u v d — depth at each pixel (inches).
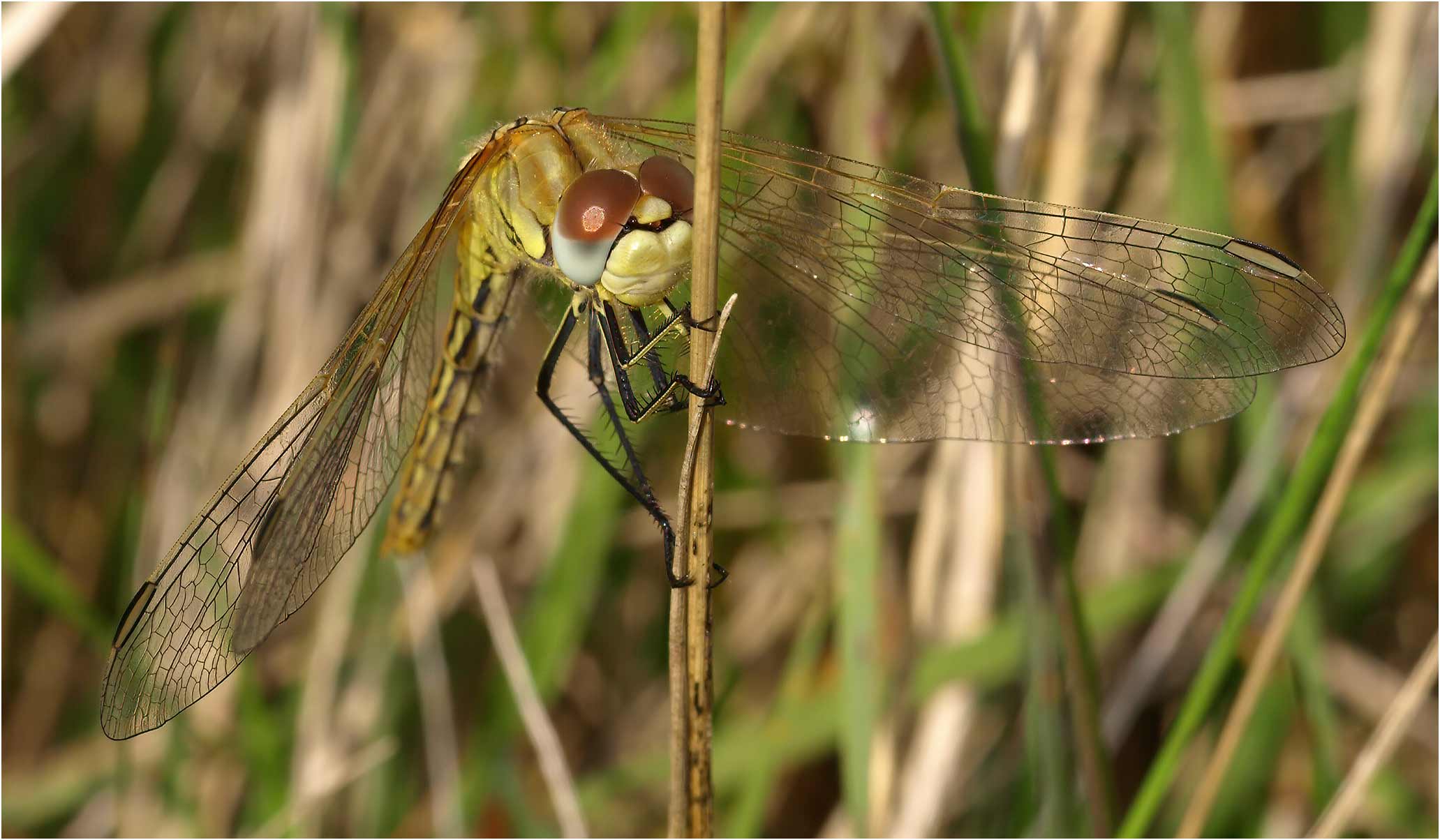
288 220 15.5
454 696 15.6
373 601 15.4
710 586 14.2
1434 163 15.6
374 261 15.6
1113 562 15.6
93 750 15.5
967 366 14.7
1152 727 15.6
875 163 15.2
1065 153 15.0
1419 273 14.6
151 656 14.4
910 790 15.1
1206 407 14.6
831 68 15.5
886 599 15.6
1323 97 15.6
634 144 14.7
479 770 15.3
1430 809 15.4
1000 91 15.5
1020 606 15.0
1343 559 15.5
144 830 15.2
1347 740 15.5
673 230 14.5
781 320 14.8
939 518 15.1
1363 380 14.7
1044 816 14.9
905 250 14.7
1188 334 14.6
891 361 14.8
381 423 14.7
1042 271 14.6
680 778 14.2
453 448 14.9
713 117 14.1
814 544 15.6
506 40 15.5
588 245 14.5
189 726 15.3
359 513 14.6
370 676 15.4
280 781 15.2
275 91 15.5
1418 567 15.6
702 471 14.2
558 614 15.3
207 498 15.5
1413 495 15.4
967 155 14.7
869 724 14.9
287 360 15.5
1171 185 15.4
